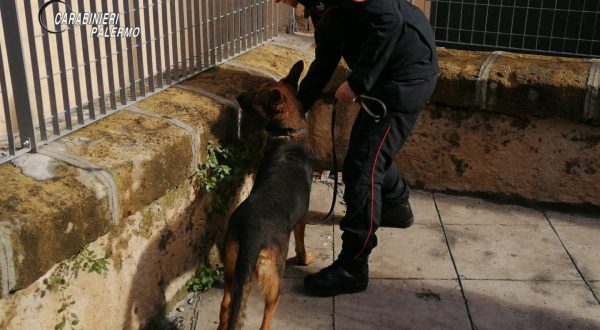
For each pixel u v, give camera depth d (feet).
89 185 9.75
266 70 15.81
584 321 12.53
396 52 12.09
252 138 14.34
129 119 12.07
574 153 16.02
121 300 11.09
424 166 17.28
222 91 13.97
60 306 9.60
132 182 10.57
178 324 12.31
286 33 18.84
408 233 15.48
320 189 17.35
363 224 12.80
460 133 16.67
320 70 13.44
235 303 10.06
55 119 10.82
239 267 10.33
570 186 16.34
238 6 16.08
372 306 12.92
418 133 16.98
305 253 14.02
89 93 11.55
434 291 13.38
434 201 16.98
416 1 18.17
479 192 17.10
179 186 12.18
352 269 13.07
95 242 10.21
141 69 12.84
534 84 15.47
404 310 12.80
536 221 16.10
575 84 15.19
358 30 12.12
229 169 13.23
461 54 17.26
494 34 17.95
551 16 17.34
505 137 16.38
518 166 16.55
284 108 12.70
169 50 13.69
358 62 11.94
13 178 9.57
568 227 15.83
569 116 15.48
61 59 10.81
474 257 14.56
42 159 10.17
